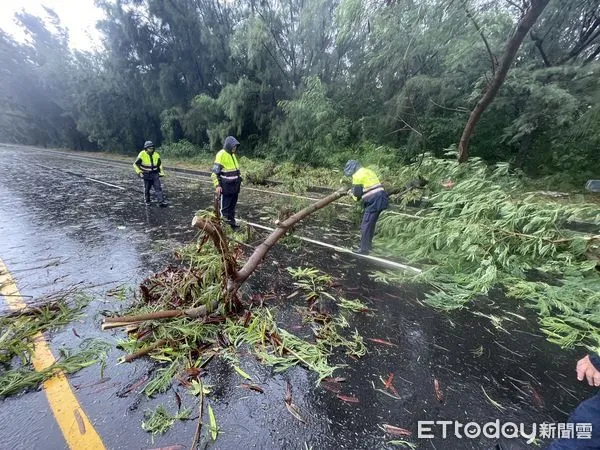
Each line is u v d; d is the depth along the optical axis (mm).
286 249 4598
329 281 3516
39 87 27609
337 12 6488
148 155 6918
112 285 3199
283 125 13070
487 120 9180
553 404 1875
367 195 4277
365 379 2049
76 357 2109
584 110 7363
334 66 12398
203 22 15641
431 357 2279
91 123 23516
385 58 8773
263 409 1788
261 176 11141
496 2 6191
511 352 2350
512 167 9148
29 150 28484
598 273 3508
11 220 5621
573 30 7859
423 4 5598
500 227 4160
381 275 3672
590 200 6488
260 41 12320
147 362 2123
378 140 11289
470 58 7723
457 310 2957
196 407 1782
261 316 2693
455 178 5918
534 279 3590
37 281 3262
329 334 2463
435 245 4445
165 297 2674
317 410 1793
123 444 1548
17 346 2170
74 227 5297
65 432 1604
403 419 1755
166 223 5684
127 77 18781
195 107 16062
